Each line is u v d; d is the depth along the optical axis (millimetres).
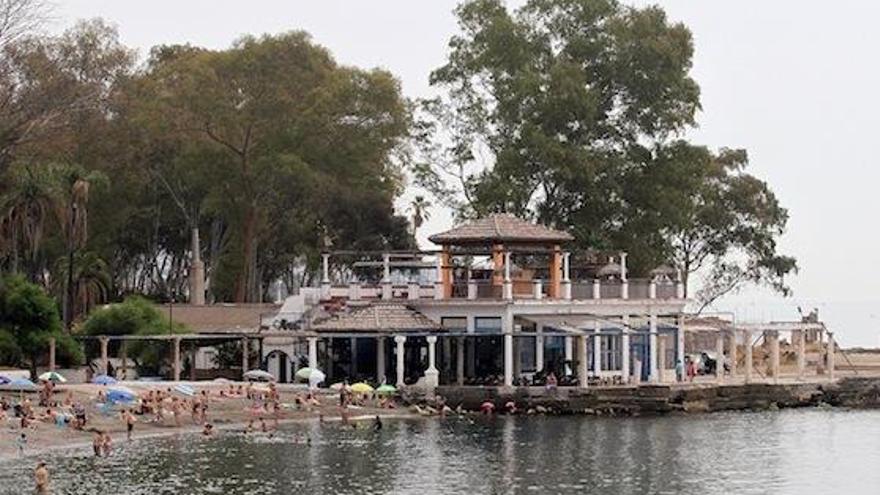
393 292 168625
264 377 161500
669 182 196875
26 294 156625
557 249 166750
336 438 134375
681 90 197625
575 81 191750
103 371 159750
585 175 190500
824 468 121438
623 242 194625
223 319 182125
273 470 115125
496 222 165875
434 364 162500
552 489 108875
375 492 106125
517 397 156500
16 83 194250
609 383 163750
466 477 113312
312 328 161625
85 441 126938
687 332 180500
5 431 126438
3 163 187750
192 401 144000
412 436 136750
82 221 176000
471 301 163000
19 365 157750
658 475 116312
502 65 198875
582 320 166125
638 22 199125
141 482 107750
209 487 106562
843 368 197625
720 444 135375
